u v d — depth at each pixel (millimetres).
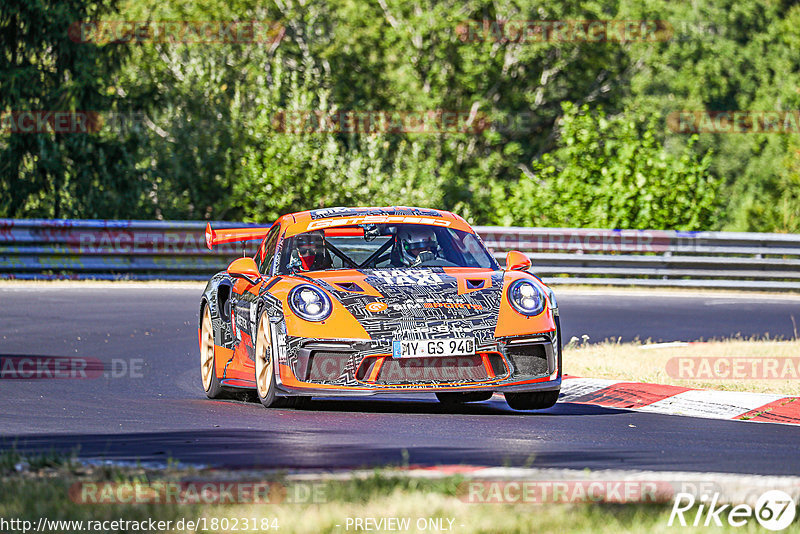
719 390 27062
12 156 78312
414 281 24562
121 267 58406
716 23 158250
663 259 60219
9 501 14141
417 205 84125
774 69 154125
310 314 23516
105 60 82188
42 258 57438
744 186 141500
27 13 78500
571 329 43219
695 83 142250
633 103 122312
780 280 60375
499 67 118062
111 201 79250
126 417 23766
